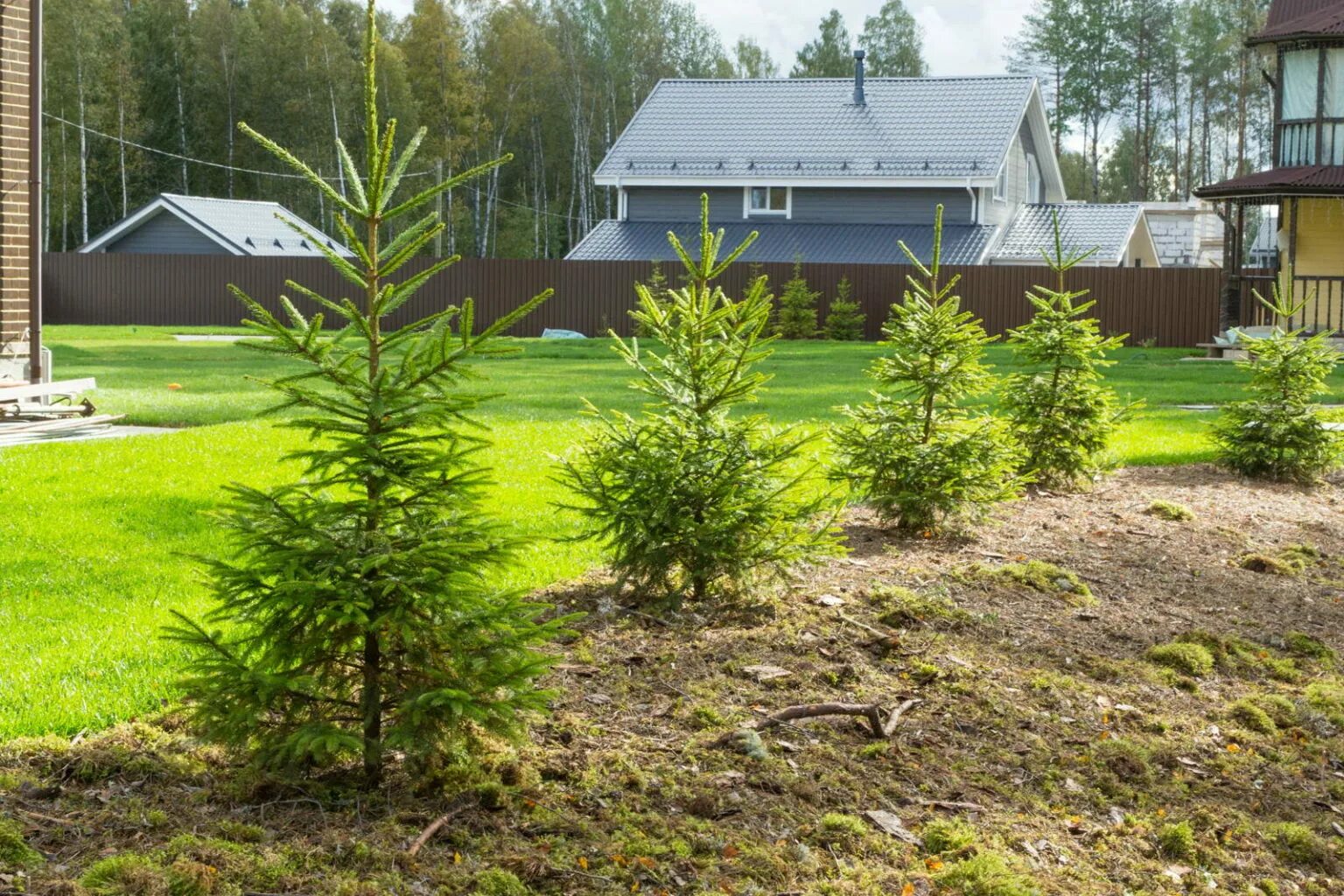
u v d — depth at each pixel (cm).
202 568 593
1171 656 530
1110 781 416
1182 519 805
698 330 551
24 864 299
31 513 723
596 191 6209
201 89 5416
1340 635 595
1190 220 4003
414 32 5497
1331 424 1259
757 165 3381
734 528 536
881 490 707
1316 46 2309
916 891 335
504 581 571
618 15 6378
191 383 1573
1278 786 432
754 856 339
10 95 1175
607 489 547
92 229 5281
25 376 1212
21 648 472
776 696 448
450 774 361
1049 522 770
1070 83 6594
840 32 6962
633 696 439
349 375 339
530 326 3016
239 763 363
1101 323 2705
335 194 333
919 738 428
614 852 334
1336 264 2356
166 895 290
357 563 337
